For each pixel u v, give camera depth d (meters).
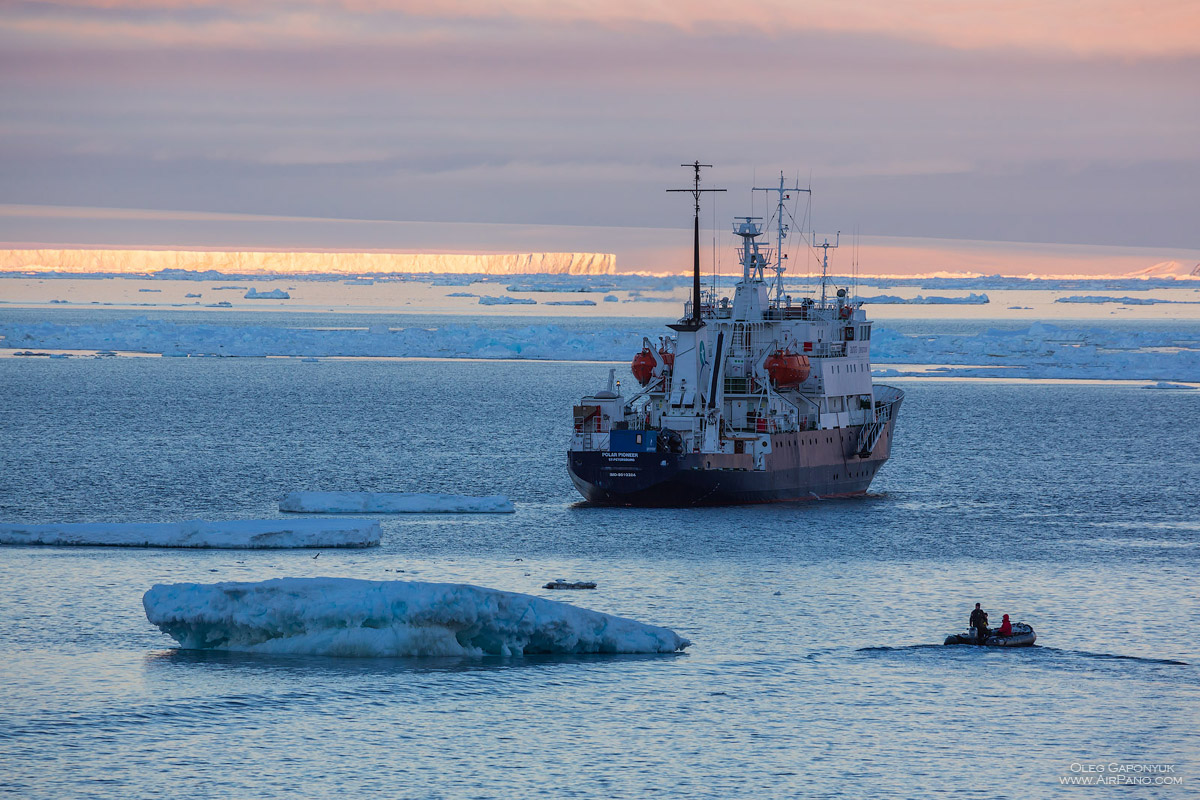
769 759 148.12
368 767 144.00
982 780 143.62
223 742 149.88
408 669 174.12
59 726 153.50
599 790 139.50
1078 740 154.38
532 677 172.50
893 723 159.12
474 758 146.75
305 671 172.25
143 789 138.00
